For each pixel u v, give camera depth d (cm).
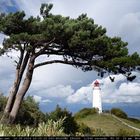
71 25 2881
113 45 3241
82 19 3162
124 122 5741
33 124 3450
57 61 3195
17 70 3200
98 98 7156
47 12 3100
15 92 3159
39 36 2850
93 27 3044
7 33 3078
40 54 3114
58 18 2998
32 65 3130
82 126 3291
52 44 3116
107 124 5419
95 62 3055
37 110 3728
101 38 2973
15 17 2962
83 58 3130
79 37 2853
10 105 3117
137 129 5200
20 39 2828
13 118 3038
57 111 3491
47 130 2208
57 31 2806
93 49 2992
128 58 3041
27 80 3133
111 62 3014
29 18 2992
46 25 2897
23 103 3669
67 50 3128
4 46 2914
